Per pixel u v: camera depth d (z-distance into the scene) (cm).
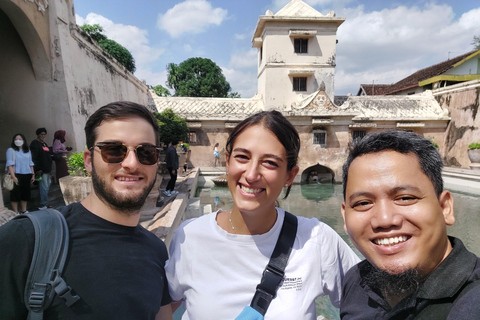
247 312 127
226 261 142
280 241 144
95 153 142
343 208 143
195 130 1695
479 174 1350
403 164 110
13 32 721
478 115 1659
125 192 138
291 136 144
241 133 143
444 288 99
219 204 1076
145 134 147
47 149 568
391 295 116
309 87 1758
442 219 109
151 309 134
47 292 113
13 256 114
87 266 125
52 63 733
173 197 721
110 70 1117
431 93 1995
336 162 1547
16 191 501
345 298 144
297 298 134
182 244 154
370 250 116
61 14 747
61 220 130
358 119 1736
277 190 140
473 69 2177
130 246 142
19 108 740
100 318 119
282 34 1731
